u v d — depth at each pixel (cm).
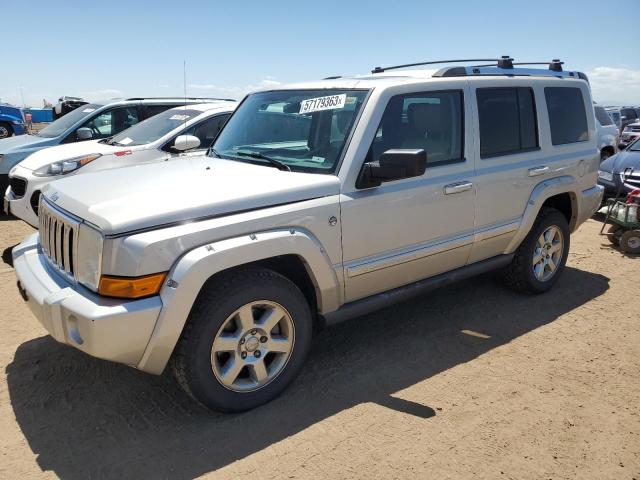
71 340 292
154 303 285
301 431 313
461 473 280
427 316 478
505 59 484
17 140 927
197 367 306
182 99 968
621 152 984
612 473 281
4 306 497
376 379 372
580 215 545
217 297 307
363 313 387
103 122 902
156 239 285
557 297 523
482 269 466
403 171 335
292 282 341
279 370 341
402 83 388
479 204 437
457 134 427
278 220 324
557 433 312
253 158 402
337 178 355
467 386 362
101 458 291
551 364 393
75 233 305
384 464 286
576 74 554
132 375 377
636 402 344
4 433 312
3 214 892
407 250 395
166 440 305
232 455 293
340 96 388
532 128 489
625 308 497
